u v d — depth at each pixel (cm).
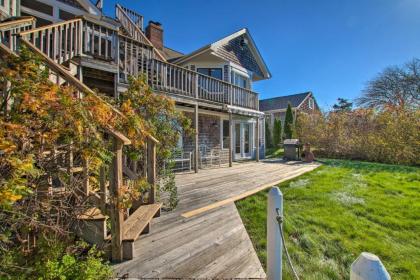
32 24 387
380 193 548
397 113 1226
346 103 3105
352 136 1380
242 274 227
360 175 782
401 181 684
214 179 711
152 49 657
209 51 1112
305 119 1728
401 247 317
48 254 185
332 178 729
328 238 333
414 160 1083
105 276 194
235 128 1333
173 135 495
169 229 331
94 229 249
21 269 165
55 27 415
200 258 255
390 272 269
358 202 478
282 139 2134
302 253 297
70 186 224
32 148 192
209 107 938
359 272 104
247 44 1388
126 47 591
